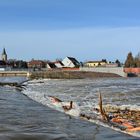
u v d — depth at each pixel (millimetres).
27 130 24438
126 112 33656
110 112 33812
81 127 25938
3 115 31688
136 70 184250
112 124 27391
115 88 77500
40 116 31406
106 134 23375
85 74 168125
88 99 50094
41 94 59156
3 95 55906
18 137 22062
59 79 145750
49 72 160000
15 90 70500
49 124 27078
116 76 177125
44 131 24156
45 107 38594
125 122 27953
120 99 50062
